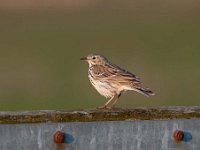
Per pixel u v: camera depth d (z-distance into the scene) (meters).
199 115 8.17
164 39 29.12
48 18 33.59
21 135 8.01
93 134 8.09
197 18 33.69
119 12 34.91
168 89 21.56
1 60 25.59
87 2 35.84
